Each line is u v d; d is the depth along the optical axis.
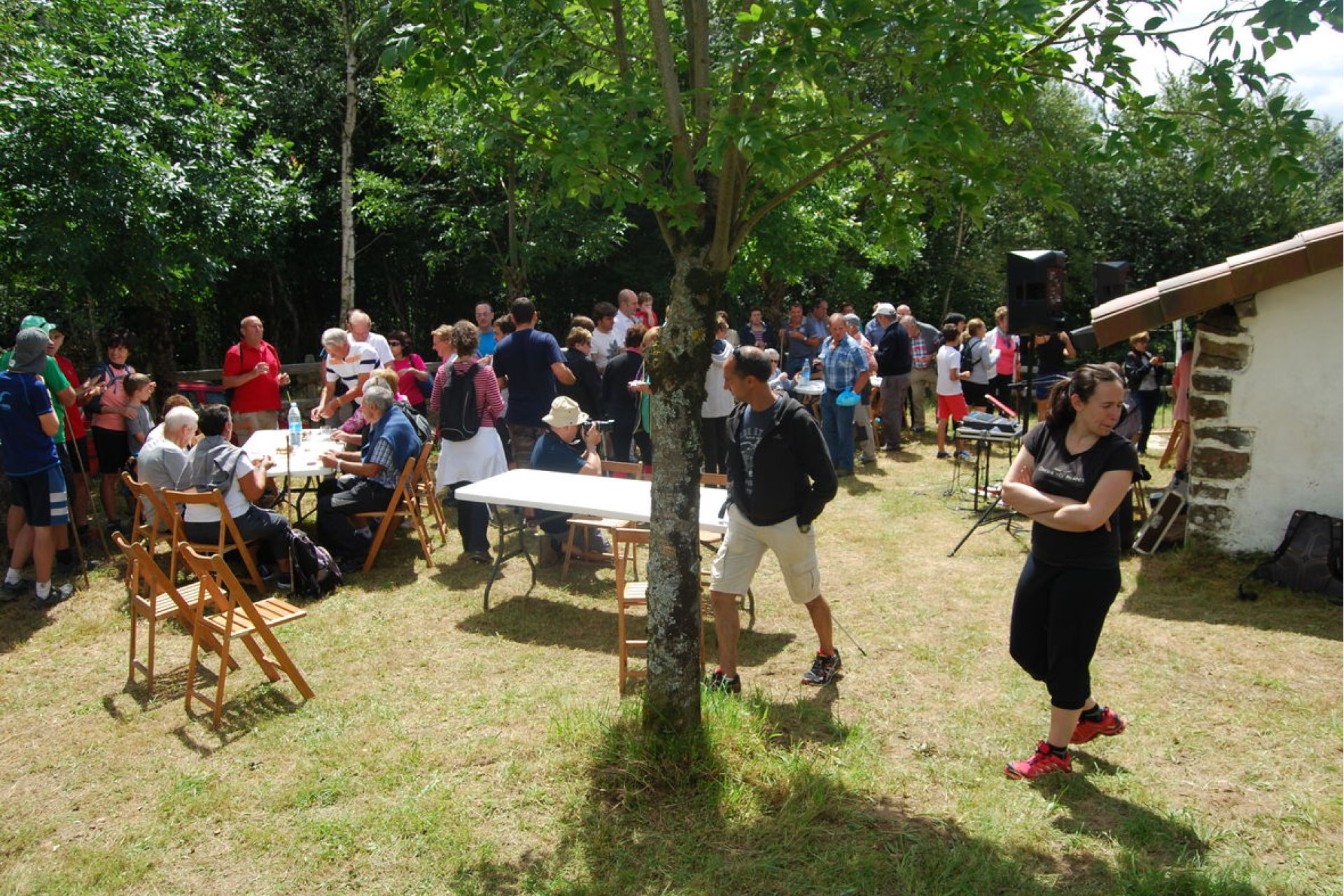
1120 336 6.27
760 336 13.66
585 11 3.82
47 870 3.38
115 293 9.92
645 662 4.65
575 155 3.23
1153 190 25.44
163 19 9.84
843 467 9.77
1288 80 3.17
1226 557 6.40
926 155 3.49
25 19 8.83
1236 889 3.02
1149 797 3.64
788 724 4.29
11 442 5.92
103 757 4.19
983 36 3.20
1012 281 8.16
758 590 6.21
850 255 21.36
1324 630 5.26
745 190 3.72
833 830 3.46
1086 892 3.08
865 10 2.91
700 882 3.16
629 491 5.75
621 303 10.38
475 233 13.96
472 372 6.79
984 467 9.92
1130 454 3.49
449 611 5.92
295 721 4.45
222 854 3.44
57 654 5.39
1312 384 6.07
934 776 3.85
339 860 3.37
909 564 6.76
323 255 16.72
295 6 15.62
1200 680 4.70
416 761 4.02
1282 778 3.79
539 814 3.61
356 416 7.98
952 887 3.10
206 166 9.68
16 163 8.18
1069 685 3.65
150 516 7.36
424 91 3.56
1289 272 5.79
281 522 6.12
